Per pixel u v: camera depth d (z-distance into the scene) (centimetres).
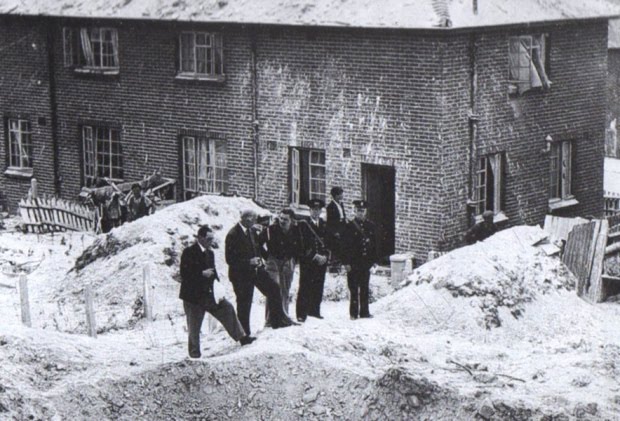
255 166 3647
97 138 4094
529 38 3509
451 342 2345
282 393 1988
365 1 3350
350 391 1966
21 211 3931
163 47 3816
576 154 3731
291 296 2869
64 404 1947
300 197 3584
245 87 3625
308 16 3400
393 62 3288
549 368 2114
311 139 3500
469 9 3269
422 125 3259
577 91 3681
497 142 3422
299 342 2148
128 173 4000
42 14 4025
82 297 2975
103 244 3186
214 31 3662
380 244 3472
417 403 1892
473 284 2573
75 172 4153
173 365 2038
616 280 2839
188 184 3866
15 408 1908
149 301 2711
